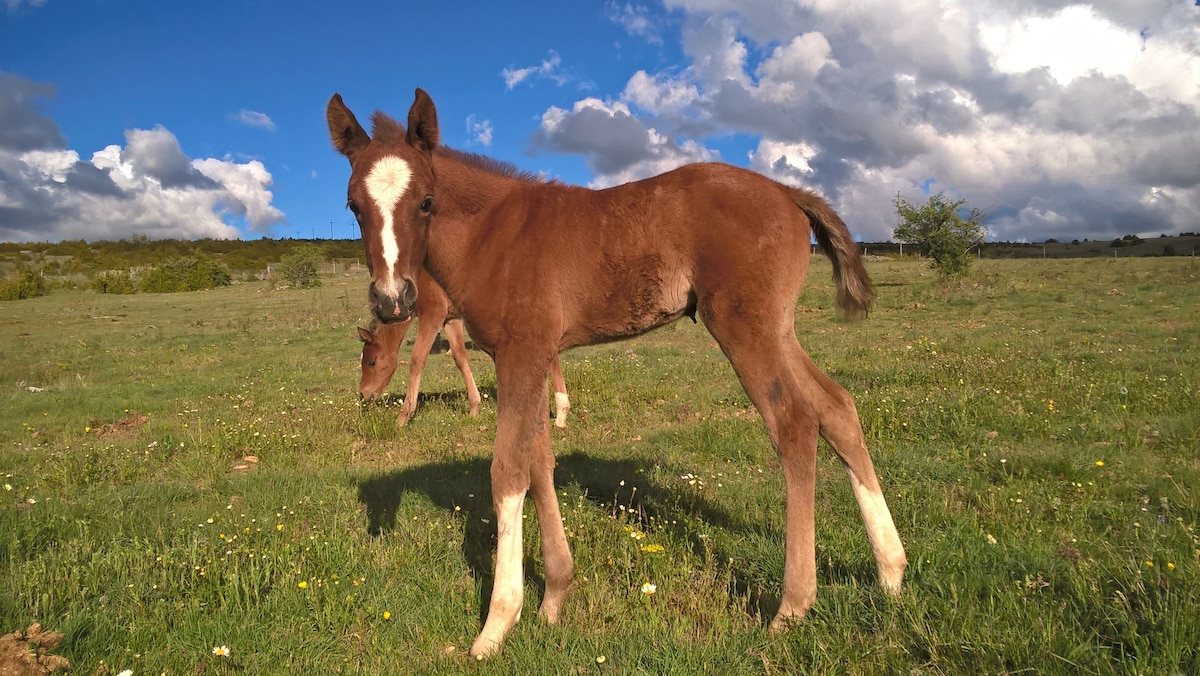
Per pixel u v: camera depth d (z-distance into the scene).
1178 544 3.23
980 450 5.21
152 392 10.49
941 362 8.88
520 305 3.11
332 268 59.69
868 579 3.19
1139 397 6.28
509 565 2.98
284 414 7.97
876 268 37.28
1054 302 17.20
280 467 6.09
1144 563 2.87
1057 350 9.64
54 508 4.73
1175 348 9.31
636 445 6.19
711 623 2.98
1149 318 13.13
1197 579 2.69
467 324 3.34
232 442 6.68
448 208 3.28
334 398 9.30
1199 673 2.21
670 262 3.11
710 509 4.32
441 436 7.18
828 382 3.13
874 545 2.98
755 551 3.58
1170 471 4.46
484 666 2.71
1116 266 30.00
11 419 8.70
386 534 4.12
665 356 12.05
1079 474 4.46
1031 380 7.32
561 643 2.85
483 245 3.22
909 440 5.68
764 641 2.75
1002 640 2.46
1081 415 5.87
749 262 2.94
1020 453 4.92
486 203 3.31
